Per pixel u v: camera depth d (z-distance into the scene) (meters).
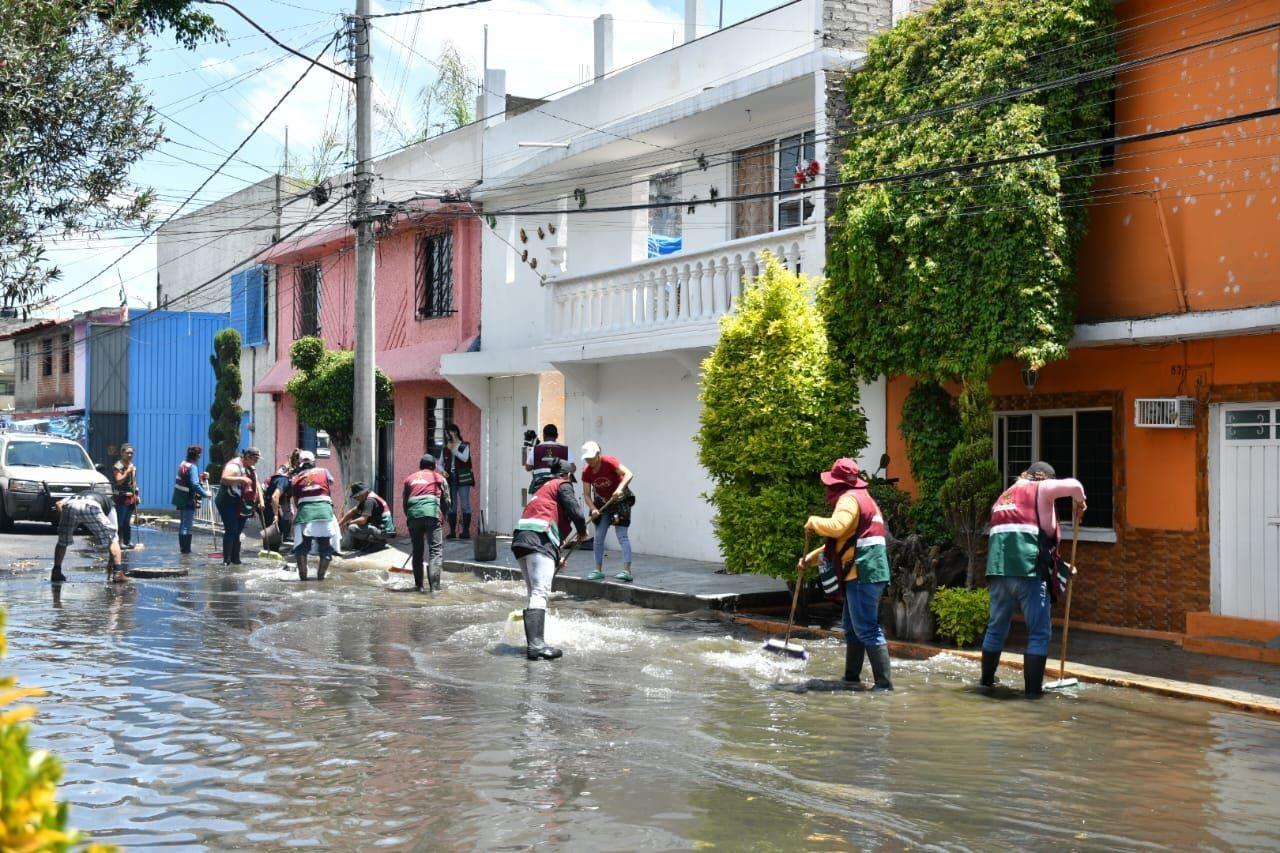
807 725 8.02
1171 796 6.41
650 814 5.87
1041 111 12.10
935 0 14.54
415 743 7.27
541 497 11.13
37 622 12.42
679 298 17.69
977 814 6.00
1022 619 13.06
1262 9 11.13
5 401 62.50
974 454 11.94
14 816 2.09
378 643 11.33
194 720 7.81
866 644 9.45
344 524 20.00
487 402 24.05
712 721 8.09
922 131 13.08
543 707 8.45
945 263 12.66
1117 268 12.48
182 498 21.48
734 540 13.25
